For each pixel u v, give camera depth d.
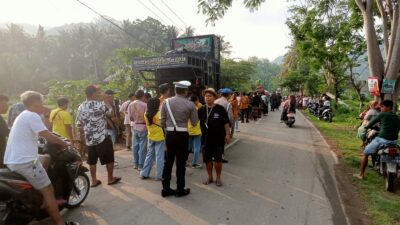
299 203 5.98
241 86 51.78
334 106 26.94
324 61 22.50
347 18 19.44
